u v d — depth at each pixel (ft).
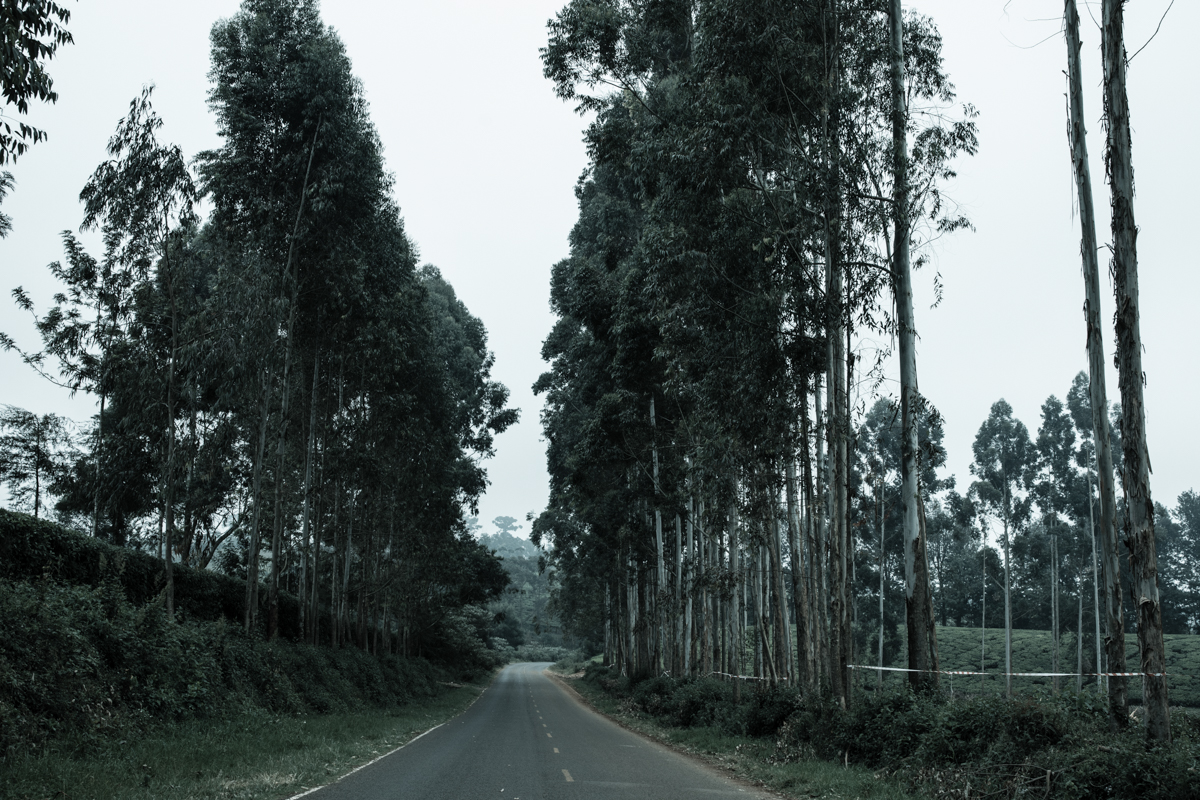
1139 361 33.55
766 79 58.65
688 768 50.85
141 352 74.90
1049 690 42.98
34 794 30.14
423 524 140.87
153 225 71.77
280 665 82.43
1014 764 35.09
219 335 78.43
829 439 59.31
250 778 38.88
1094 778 30.30
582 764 50.70
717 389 66.74
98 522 102.94
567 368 147.84
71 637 49.93
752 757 56.24
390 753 55.57
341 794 35.58
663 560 134.21
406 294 109.29
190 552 125.70
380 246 98.63
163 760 40.73
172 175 71.56
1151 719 31.83
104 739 42.80
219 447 95.96
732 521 89.15
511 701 144.25
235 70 85.66
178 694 58.08
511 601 577.43
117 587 62.69
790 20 57.72
